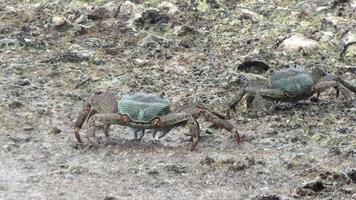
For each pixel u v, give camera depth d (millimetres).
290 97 14562
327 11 20109
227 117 14492
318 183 11172
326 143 13219
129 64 17688
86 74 17031
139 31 19594
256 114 14570
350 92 15703
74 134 13641
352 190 11148
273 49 18453
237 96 14594
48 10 21062
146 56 18188
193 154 12727
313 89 14703
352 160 12375
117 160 12430
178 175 11789
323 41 18547
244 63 17328
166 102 12758
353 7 19828
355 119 14352
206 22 20109
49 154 12680
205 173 11859
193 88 16266
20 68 17266
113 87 16328
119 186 11375
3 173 11828
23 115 14516
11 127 13922
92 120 12898
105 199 10820
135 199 10914
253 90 14609
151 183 11484
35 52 18406
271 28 19594
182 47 18656
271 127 14039
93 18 20328
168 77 16922
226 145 13203
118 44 18875
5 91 15820
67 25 19828
